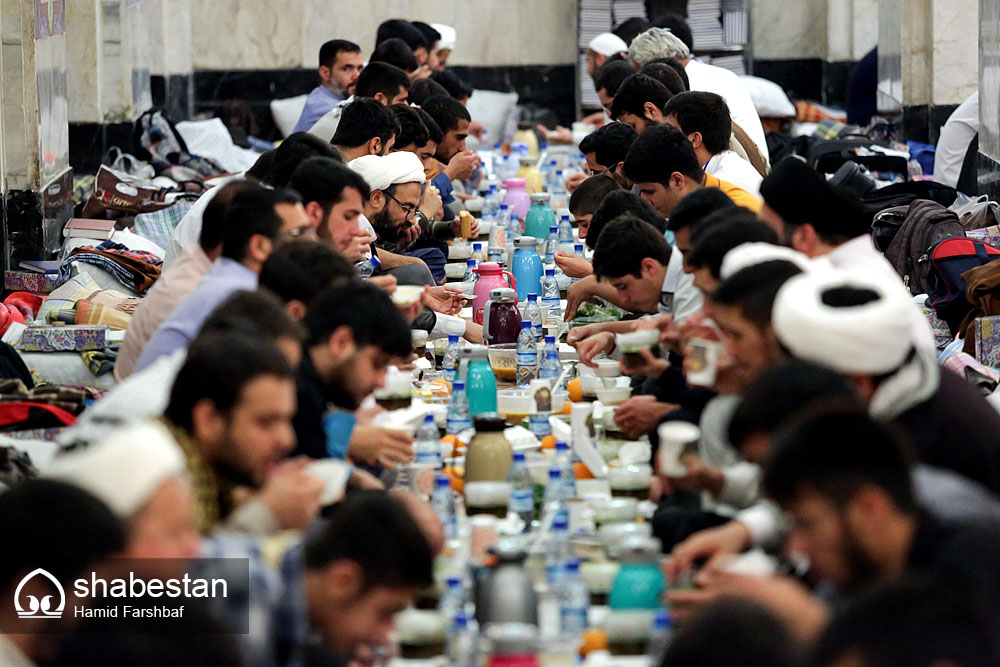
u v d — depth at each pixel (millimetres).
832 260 10461
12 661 5270
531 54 38438
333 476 8453
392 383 11039
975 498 6828
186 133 31609
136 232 22047
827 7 37344
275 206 11188
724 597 5570
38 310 18438
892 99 30391
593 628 7770
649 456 10211
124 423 8438
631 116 19109
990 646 4684
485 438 9977
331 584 6820
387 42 26922
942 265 17156
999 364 15539
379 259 16625
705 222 10828
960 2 27891
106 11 27891
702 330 9156
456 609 7707
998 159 22297
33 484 5473
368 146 17625
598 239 12625
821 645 4809
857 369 7754
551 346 13820
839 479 6129
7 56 19922
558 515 8656
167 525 5941
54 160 21797
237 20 36969
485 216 23906
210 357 7402
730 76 22375
